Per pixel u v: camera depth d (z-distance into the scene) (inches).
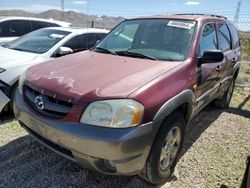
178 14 167.0
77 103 94.0
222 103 219.1
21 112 112.0
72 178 117.2
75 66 120.1
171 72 113.0
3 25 304.3
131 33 153.2
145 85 100.0
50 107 99.8
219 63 162.1
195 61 129.7
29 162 126.6
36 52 202.7
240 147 157.5
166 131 106.6
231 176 127.5
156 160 106.3
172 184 119.0
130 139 90.4
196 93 131.6
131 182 117.4
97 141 89.5
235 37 213.5
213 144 158.9
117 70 112.3
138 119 92.5
